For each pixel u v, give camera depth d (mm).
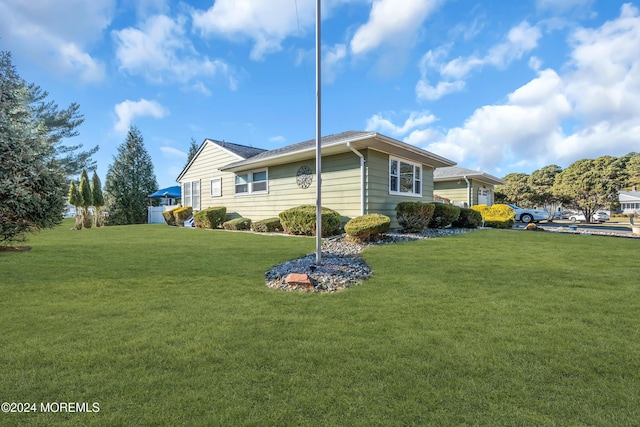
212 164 16312
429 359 2291
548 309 3297
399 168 11133
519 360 2268
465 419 1670
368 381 2016
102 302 3562
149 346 2492
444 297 3730
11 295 3768
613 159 31547
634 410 1729
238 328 2861
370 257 6039
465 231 10234
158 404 1791
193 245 8008
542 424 1626
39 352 2369
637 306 3355
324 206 10836
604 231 12203
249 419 1674
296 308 3420
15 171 6750
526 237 8664
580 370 2133
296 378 2053
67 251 7020
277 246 7699
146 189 26766
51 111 20109
